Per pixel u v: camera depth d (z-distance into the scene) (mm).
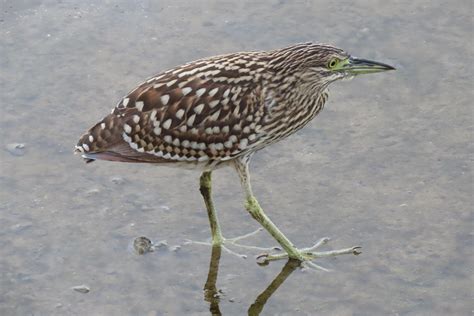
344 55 13977
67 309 13180
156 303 13328
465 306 13227
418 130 16047
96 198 14914
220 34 17891
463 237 14234
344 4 18516
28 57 17375
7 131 15938
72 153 15625
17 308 13156
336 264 13984
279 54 13977
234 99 13805
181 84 13797
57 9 18422
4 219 14516
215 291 13562
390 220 14547
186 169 14414
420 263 13883
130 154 13867
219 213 14820
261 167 15469
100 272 13773
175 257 14070
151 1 18500
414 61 17391
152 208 14805
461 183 15094
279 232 14125
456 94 16734
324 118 16297
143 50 17562
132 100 13805
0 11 18359
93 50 17578
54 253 14039
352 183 15156
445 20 18328
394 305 13266
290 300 13430
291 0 18531
